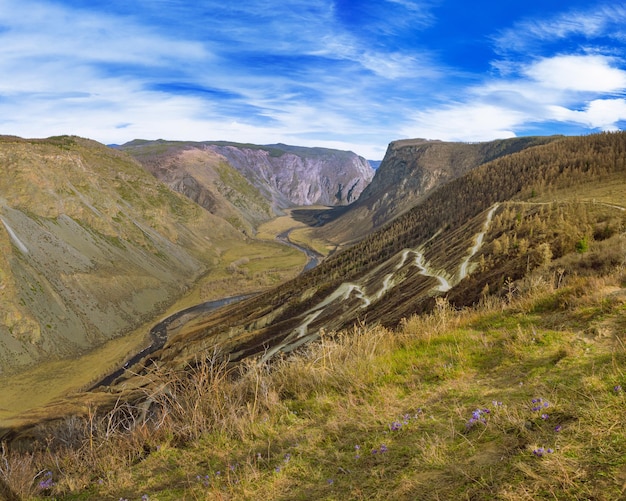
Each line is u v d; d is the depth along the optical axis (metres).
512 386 5.29
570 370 5.24
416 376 6.52
